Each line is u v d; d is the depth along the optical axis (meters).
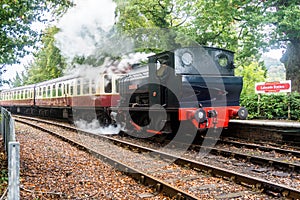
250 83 22.42
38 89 27.33
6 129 8.48
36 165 7.57
